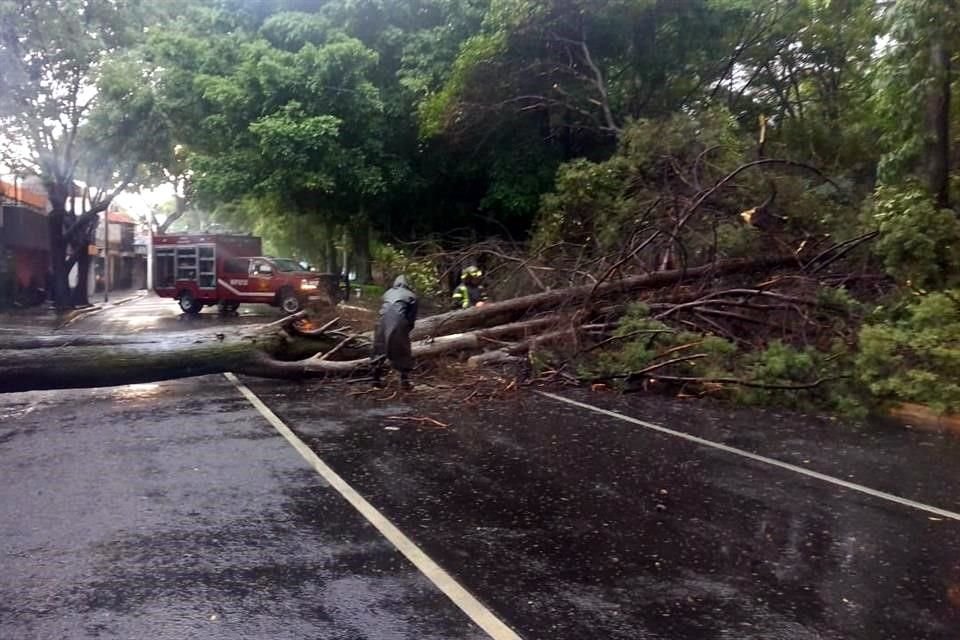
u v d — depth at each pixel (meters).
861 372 9.95
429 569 4.89
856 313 11.28
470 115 19.95
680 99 20.52
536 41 19.22
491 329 12.85
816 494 6.60
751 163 13.20
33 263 36.72
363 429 8.99
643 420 9.61
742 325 12.28
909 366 9.71
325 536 5.46
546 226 16.39
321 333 12.51
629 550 5.27
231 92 21.48
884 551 5.31
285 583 4.66
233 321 25.50
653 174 15.13
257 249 28.98
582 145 21.31
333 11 23.16
